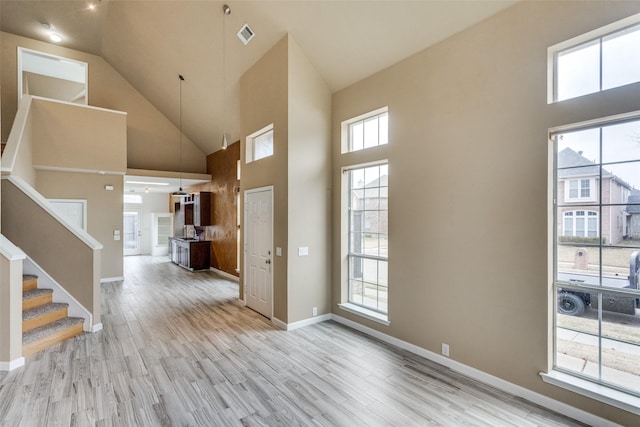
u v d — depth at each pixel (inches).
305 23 150.9
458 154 119.4
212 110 258.5
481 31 112.7
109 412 94.0
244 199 205.3
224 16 168.6
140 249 474.0
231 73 206.8
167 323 173.0
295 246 164.7
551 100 98.3
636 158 85.0
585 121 89.8
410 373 117.7
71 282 160.7
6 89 239.9
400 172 140.3
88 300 159.8
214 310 197.2
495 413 94.0
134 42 234.4
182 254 361.1
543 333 97.6
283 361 127.5
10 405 96.9
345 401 100.1
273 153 173.2
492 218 109.7
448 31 121.1
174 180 328.5
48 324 148.4
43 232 162.7
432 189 128.0
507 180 106.0
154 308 201.2
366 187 164.4
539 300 98.6
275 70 169.6
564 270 97.0
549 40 96.7
